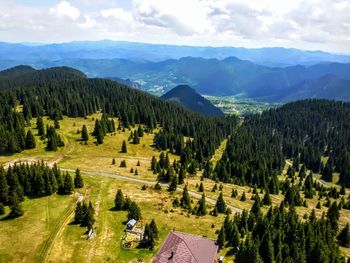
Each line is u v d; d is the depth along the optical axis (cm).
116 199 12262
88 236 10150
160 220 11531
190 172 18412
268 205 14462
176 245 8062
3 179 12094
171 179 16312
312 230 10069
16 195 11431
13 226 10544
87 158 19562
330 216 12512
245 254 8875
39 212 11588
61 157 19262
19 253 9162
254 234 10281
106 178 16212
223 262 9088
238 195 15475
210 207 13225
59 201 12650
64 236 10125
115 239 10200
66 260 9006
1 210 11262
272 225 10238
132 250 9662
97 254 9375
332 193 18175
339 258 9300
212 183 17212
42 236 10044
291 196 15238
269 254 9081
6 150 18812
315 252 9075
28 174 13238
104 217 11531
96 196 13538
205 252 8206
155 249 9769
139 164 18988
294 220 10850
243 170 19600
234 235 9931
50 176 13400
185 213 12319
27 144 19538
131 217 11281
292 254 9100
